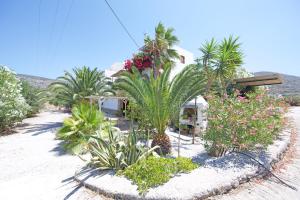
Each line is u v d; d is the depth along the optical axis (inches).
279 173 187.6
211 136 235.3
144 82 280.2
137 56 605.0
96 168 207.2
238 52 481.4
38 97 840.3
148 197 139.7
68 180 196.4
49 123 650.8
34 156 312.2
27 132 514.0
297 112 636.1
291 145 272.2
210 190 146.5
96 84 688.4
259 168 183.3
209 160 210.4
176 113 307.9
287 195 150.9
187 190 144.5
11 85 534.3
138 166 182.4
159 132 303.9
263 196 149.2
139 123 387.5
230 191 154.6
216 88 509.4
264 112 233.5
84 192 164.6
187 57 756.0
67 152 326.0
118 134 282.5
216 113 237.9
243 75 773.9
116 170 193.2
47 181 199.6
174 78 295.9
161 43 567.2
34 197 163.6
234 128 219.6
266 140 222.7
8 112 505.4
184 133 471.8
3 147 367.2
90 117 367.2
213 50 494.9
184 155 285.4
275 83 506.9
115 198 149.9
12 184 199.9
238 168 181.2
